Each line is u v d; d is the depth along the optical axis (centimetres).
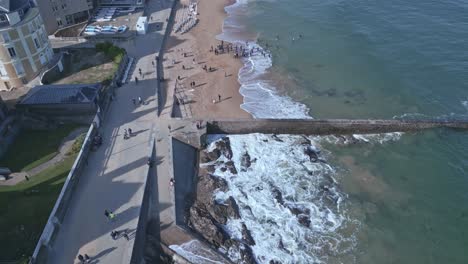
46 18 8125
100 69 6862
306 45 8438
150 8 9969
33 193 4469
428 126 5947
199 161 5484
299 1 10638
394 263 4238
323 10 9988
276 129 5978
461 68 7269
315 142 5878
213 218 4622
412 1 10069
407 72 7331
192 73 7350
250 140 5897
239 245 4288
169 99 6388
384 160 5528
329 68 7606
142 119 5759
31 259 3566
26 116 5409
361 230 4581
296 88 7031
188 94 6712
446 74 7162
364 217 4731
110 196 4434
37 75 6500
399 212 4791
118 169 4822
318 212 4791
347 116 6303
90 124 5606
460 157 5528
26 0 6228
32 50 6284
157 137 5425
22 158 4997
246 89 6962
